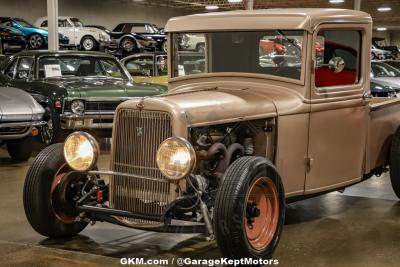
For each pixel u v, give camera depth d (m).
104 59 9.80
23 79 9.27
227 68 4.82
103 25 26.48
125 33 21.52
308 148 4.60
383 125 5.42
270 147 4.38
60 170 4.41
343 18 4.68
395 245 4.45
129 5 27.70
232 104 4.13
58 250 4.24
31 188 4.30
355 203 5.77
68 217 4.49
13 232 4.78
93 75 9.62
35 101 7.81
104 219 4.11
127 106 3.96
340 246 4.41
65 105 8.46
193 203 3.78
